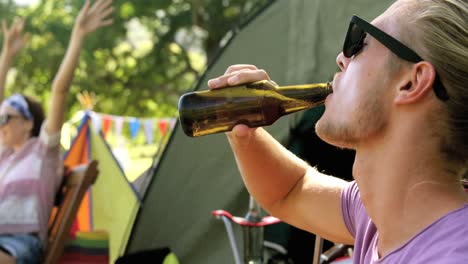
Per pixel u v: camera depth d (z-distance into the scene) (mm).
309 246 2650
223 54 3041
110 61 10898
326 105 1006
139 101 11039
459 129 878
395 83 920
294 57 2746
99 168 3504
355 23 961
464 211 860
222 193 2840
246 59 2920
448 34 881
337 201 1255
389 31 929
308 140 2635
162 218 3012
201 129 1191
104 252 3127
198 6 10766
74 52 3285
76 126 4039
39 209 3127
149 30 10984
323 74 2646
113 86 10969
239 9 10773
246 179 1344
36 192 3137
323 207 1277
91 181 3105
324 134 996
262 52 2883
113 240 3311
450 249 814
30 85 11234
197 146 2992
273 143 1342
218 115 1176
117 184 3385
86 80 10641
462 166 910
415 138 903
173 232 2953
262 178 1322
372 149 952
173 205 2988
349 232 1234
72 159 3678
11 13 10867
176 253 2900
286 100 1158
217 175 2887
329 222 1267
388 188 929
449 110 878
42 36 10898
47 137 3225
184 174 2996
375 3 2592
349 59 987
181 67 11055
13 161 3217
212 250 2814
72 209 3043
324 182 1311
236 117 1173
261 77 1179
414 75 899
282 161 1332
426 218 891
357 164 974
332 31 2676
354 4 2645
